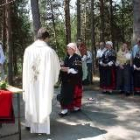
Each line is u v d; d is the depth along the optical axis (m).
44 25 32.72
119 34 27.45
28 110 6.86
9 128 7.33
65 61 8.40
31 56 6.77
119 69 10.98
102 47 12.08
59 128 7.37
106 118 8.11
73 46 8.27
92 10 15.64
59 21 32.97
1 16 21.97
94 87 12.52
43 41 6.83
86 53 12.62
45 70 6.71
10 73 14.87
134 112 8.66
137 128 7.35
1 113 6.17
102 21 24.00
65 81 8.33
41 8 33.00
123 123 7.70
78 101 8.68
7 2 15.48
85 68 11.90
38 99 6.79
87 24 31.80
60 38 31.56
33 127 6.95
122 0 28.48
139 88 10.91
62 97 8.33
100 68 11.28
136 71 10.84
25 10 24.66
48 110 6.73
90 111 8.76
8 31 15.17
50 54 6.70
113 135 6.92
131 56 10.88
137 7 12.37
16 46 23.78
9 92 6.19
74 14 31.70
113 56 11.16
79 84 8.59
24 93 6.88
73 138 6.75
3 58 9.13
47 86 6.70
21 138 6.74
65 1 20.89
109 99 10.22
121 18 28.47
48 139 6.68
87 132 7.11
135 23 12.39
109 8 27.73
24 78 6.86
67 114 8.46
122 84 11.01
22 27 23.91
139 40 10.88
